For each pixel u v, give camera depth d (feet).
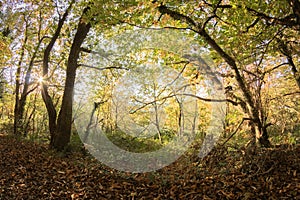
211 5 25.94
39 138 52.95
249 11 22.35
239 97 30.14
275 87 31.50
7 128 64.49
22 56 55.11
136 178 25.21
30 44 56.34
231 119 32.09
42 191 21.85
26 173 26.84
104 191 21.79
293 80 32.60
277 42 25.98
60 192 21.58
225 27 27.30
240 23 23.44
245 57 26.86
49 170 28.09
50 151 37.04
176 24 32.12
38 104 65.00
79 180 24.61
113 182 23.98
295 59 31.63
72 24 47.44
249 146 27.17
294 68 29.71
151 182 23.89
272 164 23.81
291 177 21.43
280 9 21.91
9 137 51.49
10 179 24.82
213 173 25.00
